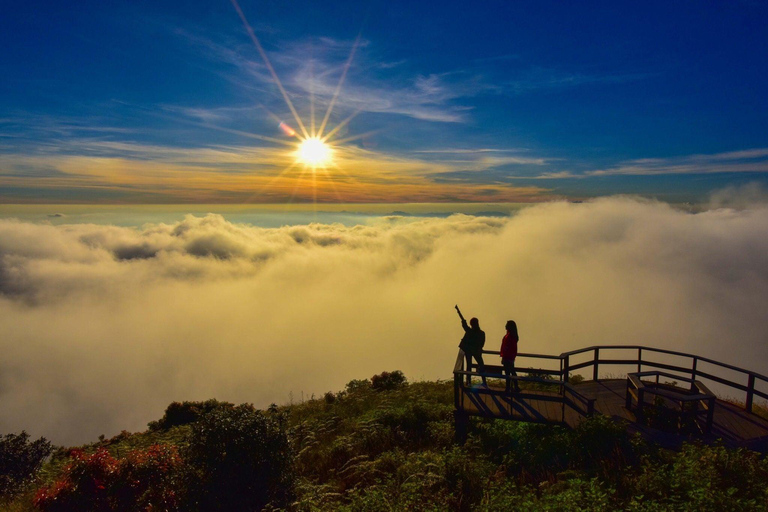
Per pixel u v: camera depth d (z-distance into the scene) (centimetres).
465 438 913
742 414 904
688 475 603
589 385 1095
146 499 661
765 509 499
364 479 796
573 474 695
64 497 643
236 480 654
